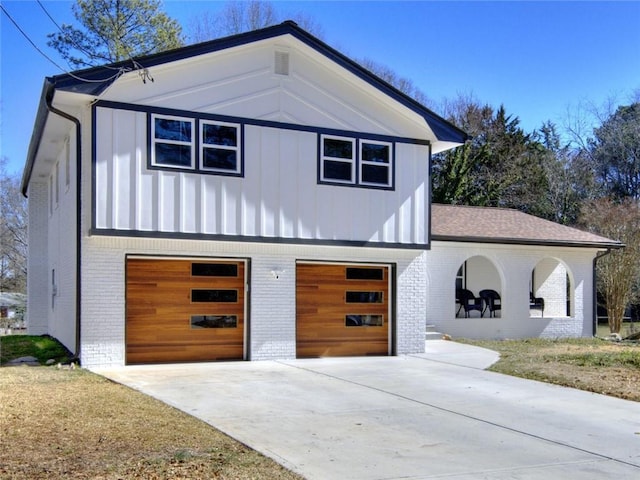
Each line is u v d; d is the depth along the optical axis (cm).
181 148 1339
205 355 1402
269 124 1427
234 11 4041
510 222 2200
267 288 1448
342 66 1471
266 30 1402
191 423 828
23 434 720
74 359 1320
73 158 1444
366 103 1534
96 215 1254
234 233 1374
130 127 1292
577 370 1307
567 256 2127
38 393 964
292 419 884
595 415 945
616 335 2167
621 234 2536
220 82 1380
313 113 1476
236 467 639
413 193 1580
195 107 1354
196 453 680
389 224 1546
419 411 958
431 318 1917
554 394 1096
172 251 1356
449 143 1623
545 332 2075
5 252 4303
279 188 1429
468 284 2277
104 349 1289
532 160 4044
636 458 729
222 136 1382
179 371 1267
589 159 4222
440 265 1934
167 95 1328
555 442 793
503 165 3988
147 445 703
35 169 2006
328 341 1529
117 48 3119
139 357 1341
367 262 1566
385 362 1457
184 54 1325
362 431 827
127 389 1047
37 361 1362
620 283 2481
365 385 1162
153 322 1355
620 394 1085
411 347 1599
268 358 1444
